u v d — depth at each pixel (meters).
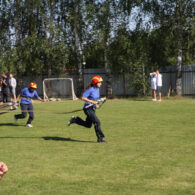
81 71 27.77
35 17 27.38
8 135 10.78
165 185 5.69
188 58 26.59
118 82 27.58
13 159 7.57
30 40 26.28
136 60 25.56
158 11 24.22
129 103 21.44
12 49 27.09
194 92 25.83
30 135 10.73
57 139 9.98
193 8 23.52
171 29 23.97
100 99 9.40
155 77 22.81
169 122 12.84
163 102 21.62
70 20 25.72
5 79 20.02
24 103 12.66
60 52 25.88
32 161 7.38
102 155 7.85
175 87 26.45
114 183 5.83
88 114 9.41
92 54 28.27
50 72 28.19
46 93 28.94
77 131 11.41
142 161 7.24
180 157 7.52
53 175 6.35
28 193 5.42
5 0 27.88
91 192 5.40
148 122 12.96
